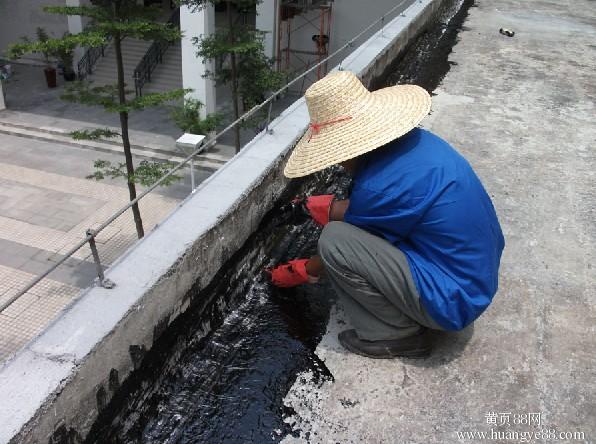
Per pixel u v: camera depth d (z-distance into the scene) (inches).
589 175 156.6
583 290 109.2
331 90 84.0
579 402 83.4
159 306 81.3
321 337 97.1
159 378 85.1
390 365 90.0
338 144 81.7
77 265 363.9
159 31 314.3
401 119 81.9
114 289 77.4
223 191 103.1
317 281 105.3
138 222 354.9
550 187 148.8
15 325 301.1
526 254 120.0
